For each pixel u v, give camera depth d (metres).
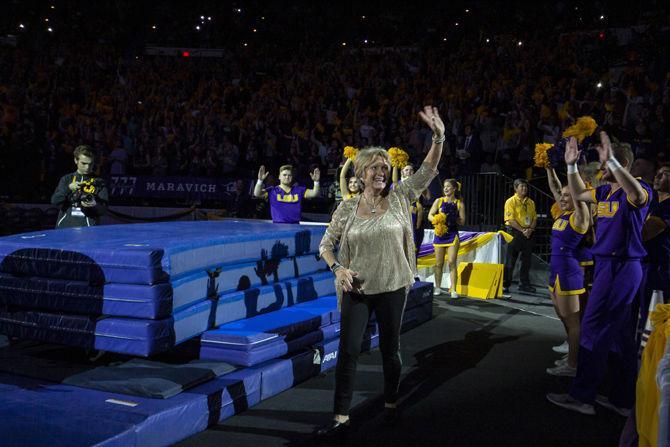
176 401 3.48
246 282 4.60
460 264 9.06
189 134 15.93
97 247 3.83
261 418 3.83
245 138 15.45
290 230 5.14
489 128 13.47
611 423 3.86
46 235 4.50
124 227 5.21
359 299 3.64
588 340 3.98
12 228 13.74
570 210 4.58
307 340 4.62
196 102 17.56
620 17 17.58
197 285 4.02
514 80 15.59
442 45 19.19
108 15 22.92
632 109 12.91
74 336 3.82
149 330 3.61
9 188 15.02
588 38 16.62
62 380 3.76
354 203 3.70
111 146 15.81
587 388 3.99
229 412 3.81
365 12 22.48
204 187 14.07
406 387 4.54
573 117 13.27
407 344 5.84
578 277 4.62
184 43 22.67
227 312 4.33
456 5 20.84
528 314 7.43
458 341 5.97
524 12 19.34
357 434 3.64
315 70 18.86
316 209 13.21
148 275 3.61
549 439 3.59
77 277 3.83
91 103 17.70
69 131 16.34
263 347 4.15
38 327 3.94
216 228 5.20
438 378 4.75
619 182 3.65
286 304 5.06
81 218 5.63
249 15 23.08
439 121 3.64
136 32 22.86
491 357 5.38
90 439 2.90
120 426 3.07
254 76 19.28
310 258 5.50
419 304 6.72
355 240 3.60
